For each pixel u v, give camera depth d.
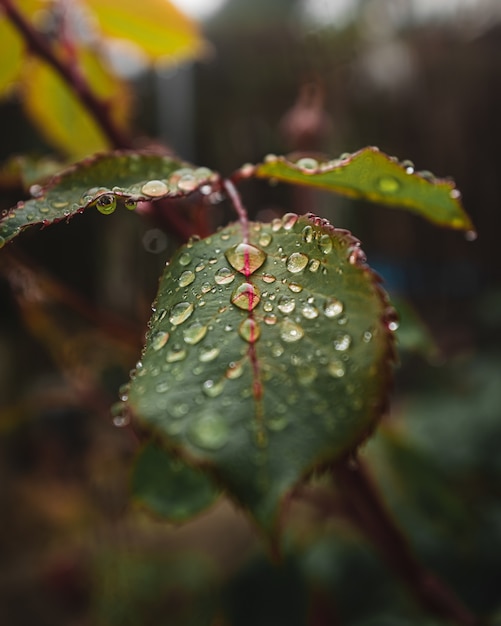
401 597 0.26
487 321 0.55
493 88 1.00
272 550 0.06
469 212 1.04
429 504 0.21
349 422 0.07
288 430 0.07
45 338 0.22
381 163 0.10
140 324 0.19
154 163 0.11
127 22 0.20
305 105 0.22
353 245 0.09
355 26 0.71
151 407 0.07
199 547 0.48
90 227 1.09
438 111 1.01
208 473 0.07
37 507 0.68
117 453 0.33
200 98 1.24
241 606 0.30
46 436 0.75
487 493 0.30
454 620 0.14
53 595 0.51
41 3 0.18
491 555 0.27
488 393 0.36
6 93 0.21
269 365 0.08
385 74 0.95
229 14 1.16
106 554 0.39
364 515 0.15
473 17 0.97
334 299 0.08
